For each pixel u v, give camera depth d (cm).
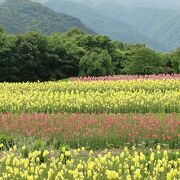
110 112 2800
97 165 1361
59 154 1619
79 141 1891
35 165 1416
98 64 5394
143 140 1884
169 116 2378
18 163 1375
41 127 2080
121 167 1354
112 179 1250
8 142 1847
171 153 1644
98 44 6347
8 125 2136
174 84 3641
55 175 1340
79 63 5591
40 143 1727
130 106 2806
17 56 5631
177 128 2023
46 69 5778
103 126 1997
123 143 1888
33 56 5647
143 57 5384
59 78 5831
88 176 1278
